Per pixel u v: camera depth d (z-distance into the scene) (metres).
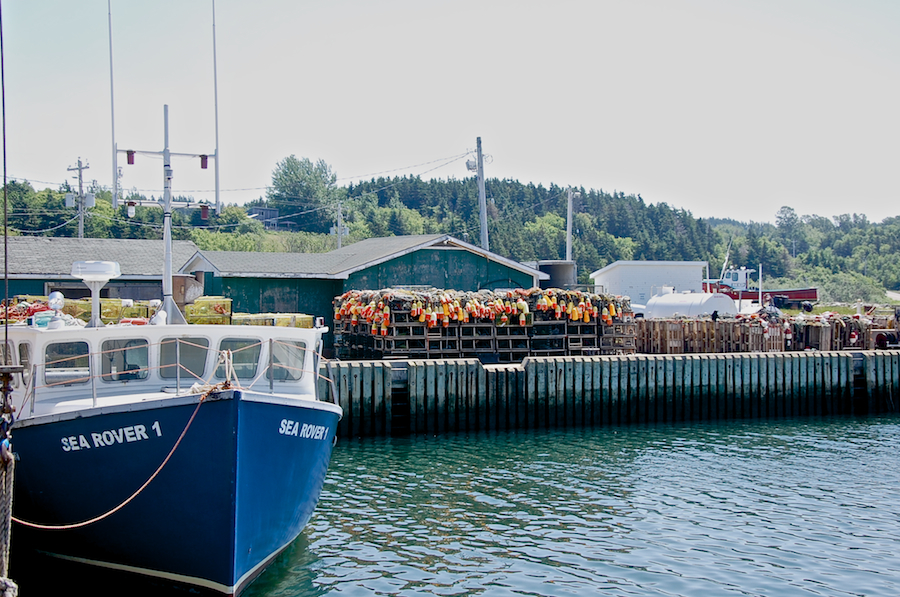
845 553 11.64
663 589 10.27
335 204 99.75
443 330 22.92
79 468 9.52
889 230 150.50
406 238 32.84
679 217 131.75
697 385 22.72
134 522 9.52
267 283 28.44
